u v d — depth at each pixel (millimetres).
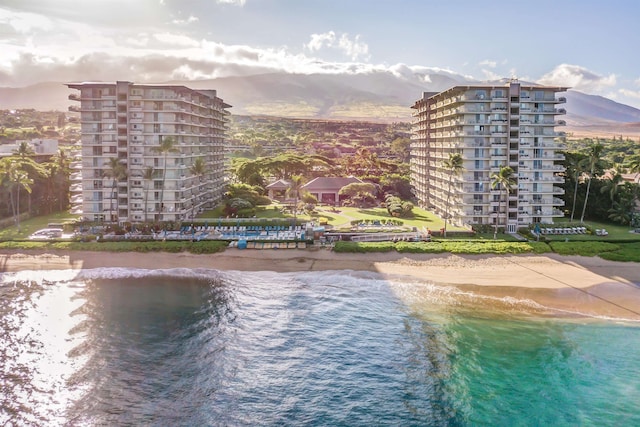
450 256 99875
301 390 54500
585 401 52406
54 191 148500
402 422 49219
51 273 92312
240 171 195000
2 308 75375
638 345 64062
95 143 123250
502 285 86438
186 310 75812
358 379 56844
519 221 121938
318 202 169125
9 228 122000
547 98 121875
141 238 108812
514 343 64938
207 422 48656
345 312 75438
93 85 120875
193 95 137625
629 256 97875
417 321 72062
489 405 51906
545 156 122188
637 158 143375
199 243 104750
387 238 110688
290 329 69438
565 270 93062
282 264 97500
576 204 139750
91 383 54844
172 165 123250
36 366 58125
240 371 58125
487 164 121188
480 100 118625
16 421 48094
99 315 73375
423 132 163750
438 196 143500
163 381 55625
